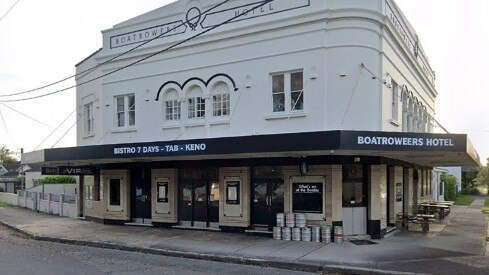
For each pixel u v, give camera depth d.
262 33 16.44
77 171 21.97
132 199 20.55
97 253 14.09
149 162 19.48
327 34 15.24
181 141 15.51
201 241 15.34
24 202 33.09
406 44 19.34
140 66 19.72
